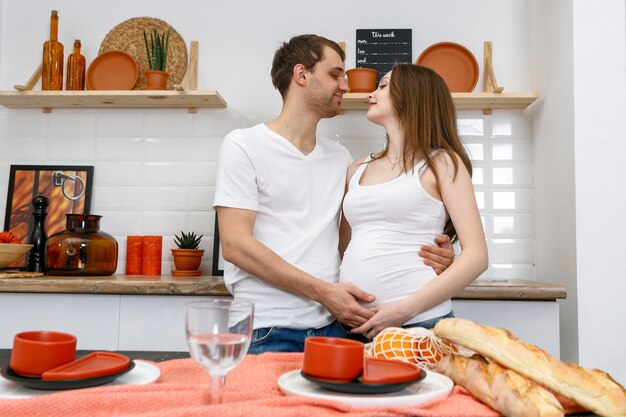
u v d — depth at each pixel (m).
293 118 1.79
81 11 2.76
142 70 2.73
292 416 0.64
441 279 1.41
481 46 2.69
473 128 2.70
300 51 1.78
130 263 2.53
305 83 1.77
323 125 2.68
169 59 2.72
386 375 0.77
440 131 1.59
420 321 1.46
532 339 2.06
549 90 2.44
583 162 2.16
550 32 2.43
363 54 2.70
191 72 2.64
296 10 2.73
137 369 0.87
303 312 1.63
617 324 2.11
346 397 0.71
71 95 2.50
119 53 2.66
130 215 2.70
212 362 0.66
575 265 2.15
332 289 1.51
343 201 1.68
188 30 2.75
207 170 2.70
